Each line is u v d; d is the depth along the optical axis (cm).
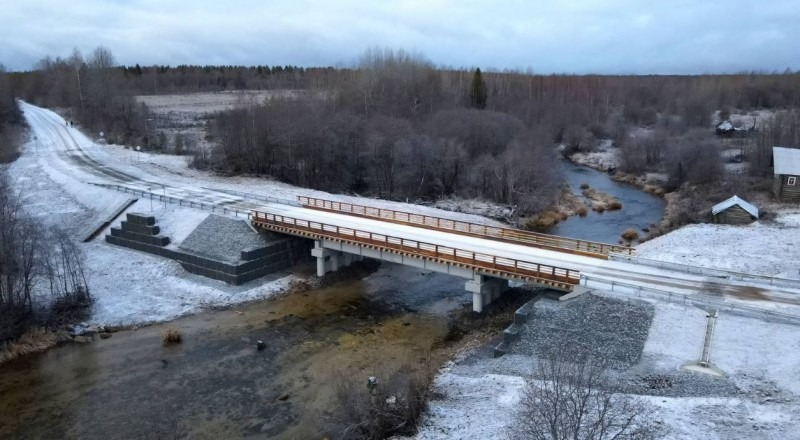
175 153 9469
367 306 4862
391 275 5550
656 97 16825
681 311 3575
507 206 7731
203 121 12369
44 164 8306
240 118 8812
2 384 3659
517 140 9062
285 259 5541
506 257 4444
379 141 8469
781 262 5050
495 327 4250
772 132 9375
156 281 5238
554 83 16188
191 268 5378
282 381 3669
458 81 14750
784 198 6975
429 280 5416
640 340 3397
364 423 3003
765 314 3441
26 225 4781
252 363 3906
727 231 6038
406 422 3011
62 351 4088
